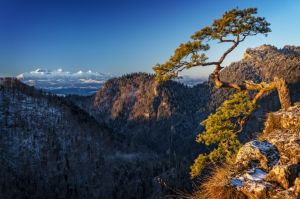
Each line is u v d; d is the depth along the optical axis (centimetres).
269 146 943
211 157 1265
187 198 919
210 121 1354
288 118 1080
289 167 787
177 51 1358
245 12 1385
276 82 1373
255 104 1388
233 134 1291
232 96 1415
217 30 1398
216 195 813
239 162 923
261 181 791
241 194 777
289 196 698
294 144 903
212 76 1487
